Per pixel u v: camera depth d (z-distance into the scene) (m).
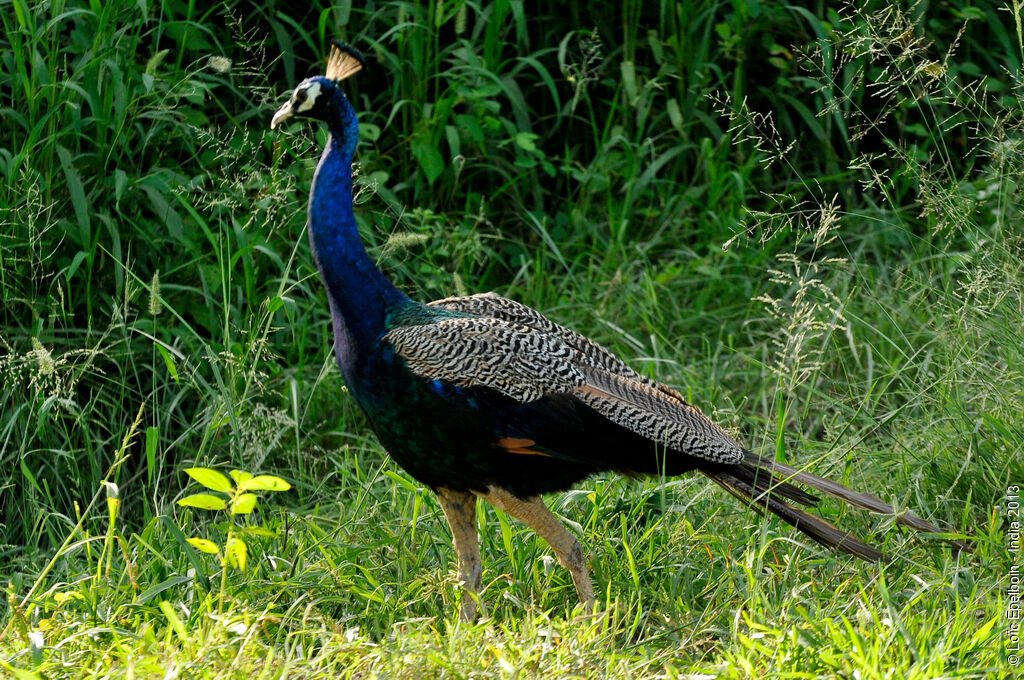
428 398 7.29
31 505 8.79
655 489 8.43
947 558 7.82
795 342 9.00
